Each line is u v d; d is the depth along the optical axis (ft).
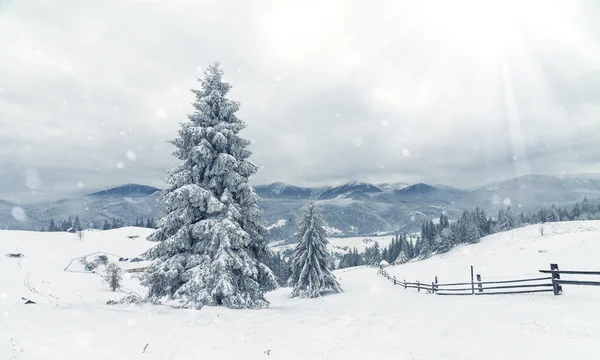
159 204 59.88
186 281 55.11
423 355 23.80
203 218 59.36
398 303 56.90
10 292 192.44
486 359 22.68
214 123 60.90
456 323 33.91
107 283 232.32
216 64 62.85
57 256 334.65
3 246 341.00
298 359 23.85
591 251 119.14
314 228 126.21
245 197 60.39
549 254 131.85
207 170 58.85
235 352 25.61
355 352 24.86
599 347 24.17
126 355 24.70
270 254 63.72
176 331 31.65
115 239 440.45
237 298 53.72
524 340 26.61
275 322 36.78
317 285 119.85
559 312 36.86
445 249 322.75
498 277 104.73
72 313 38.42
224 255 53.06
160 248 57.26
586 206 427.74
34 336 28.30
